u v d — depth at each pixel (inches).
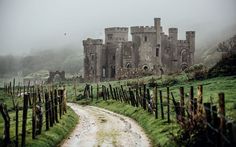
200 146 860.6
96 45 6683.1
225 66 2829.7
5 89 3673.7
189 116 1010.7
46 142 1079.0
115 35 6727.4
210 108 825.5
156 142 1127.0
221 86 2165.4
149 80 3373.5
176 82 2906.0
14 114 1712.6
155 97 1529.3
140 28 6437.0
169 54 6850.4
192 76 2901.1
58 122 1460.4
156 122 1401.3
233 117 1079.0
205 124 844.0
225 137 713.6
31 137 1086.4
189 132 944.3
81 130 1460.4
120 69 5605.3
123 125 1577.3
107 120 1790.1
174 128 1185.4
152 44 6456.7
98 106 2768.2
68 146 1122.7
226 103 1432.1
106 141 1198.9
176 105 1235.9
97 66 6663.4
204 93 1942.7
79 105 3004.4
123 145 1126.4
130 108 2082.9
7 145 933.2
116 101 2628.0
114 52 6688.0
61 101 1707.7
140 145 1121.4
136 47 6471.5
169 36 6860.2
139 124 1593.3
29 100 2155.5
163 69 6520.7
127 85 3385.8
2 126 1254.9
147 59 6422.2
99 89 3681.1
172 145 977.5
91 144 1150.3
